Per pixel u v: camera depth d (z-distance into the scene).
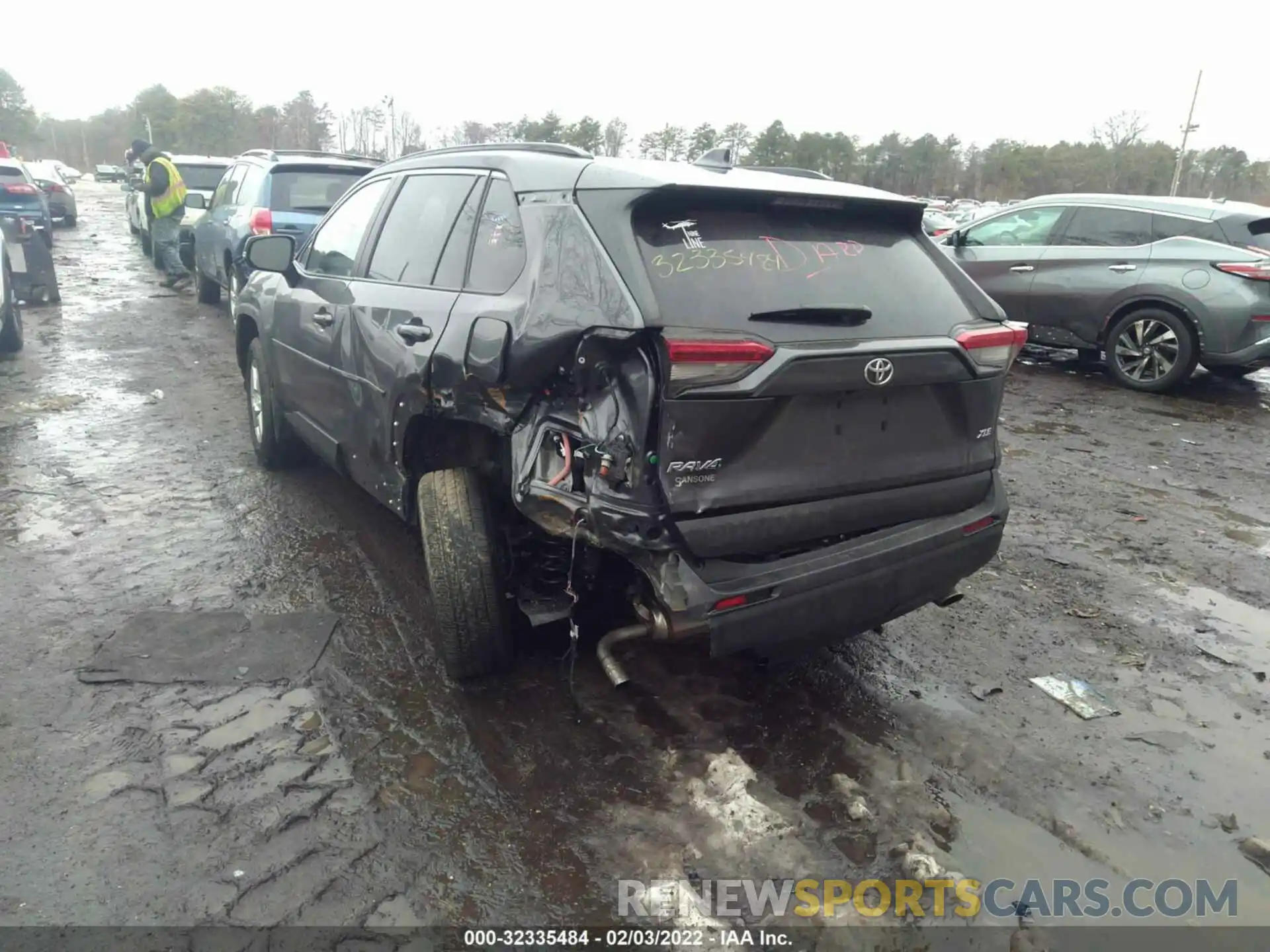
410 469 3.64
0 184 14.59
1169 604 4.37
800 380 2.65
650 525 2.58
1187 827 2.82
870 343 2.81
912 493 3.05
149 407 6.96
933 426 3.07
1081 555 4.93
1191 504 5.79
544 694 3.37
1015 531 5.25
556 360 2.77
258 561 4.39
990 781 3.01
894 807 2.86
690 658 3.65
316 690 3.35
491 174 3.55
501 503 3.35
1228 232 8.53
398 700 3.31
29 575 4.13
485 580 3.20
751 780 2.93
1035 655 3.85
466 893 2.47
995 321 3.25
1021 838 2.75
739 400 2.59
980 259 10.16
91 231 20.97
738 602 2.68
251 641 3.66
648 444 2.56
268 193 9.12
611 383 2.61
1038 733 3.29
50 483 5.29
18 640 3.58
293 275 5.02
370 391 3.86
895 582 3.01
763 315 2.72
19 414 6.60
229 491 5.30
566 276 2.82
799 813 2.82
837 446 2.83
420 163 4.20
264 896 2.41
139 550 4.45
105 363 8.30
